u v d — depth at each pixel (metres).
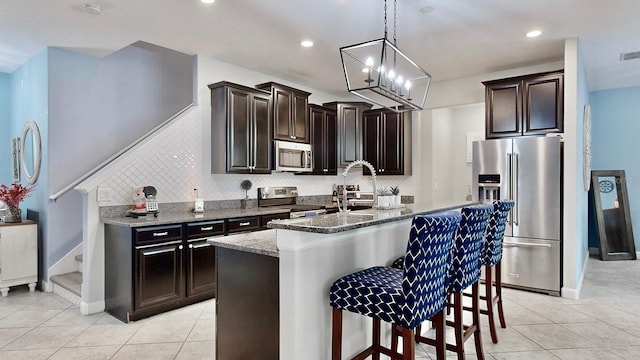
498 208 2.81
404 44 3.92
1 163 4.99
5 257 3.95
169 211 4.07
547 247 4.00
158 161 3.98
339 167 5.86
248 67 4.79
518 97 4.31
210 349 2.74
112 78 4.57
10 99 5.04
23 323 3.22
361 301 1.87
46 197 4.13
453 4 3.03
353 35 3.70
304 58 4.44
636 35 3.71
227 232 3.91
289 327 1.94
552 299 3.85
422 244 1.71
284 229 1.93
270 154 4.70
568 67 3.83
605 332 3.04
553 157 3.96
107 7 3.11
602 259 5.66
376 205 2.84
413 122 6.01
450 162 6.57
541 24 3.43
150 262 3.30
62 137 4.19
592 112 6.04
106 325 3.17
